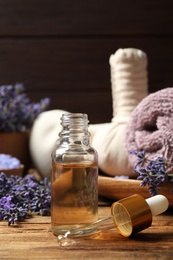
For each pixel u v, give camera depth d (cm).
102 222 37
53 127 62
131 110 52
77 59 76
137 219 36
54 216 38
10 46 76
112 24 76
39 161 62
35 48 76
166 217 42
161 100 42
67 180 37
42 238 37
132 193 43
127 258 33
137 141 44
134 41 76
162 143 42
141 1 75
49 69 76
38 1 75
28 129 68
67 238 36
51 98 76
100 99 77
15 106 66
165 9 75
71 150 38
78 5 75
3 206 42
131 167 48
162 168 39
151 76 76
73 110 76
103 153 49
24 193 45
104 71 76
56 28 76
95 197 38
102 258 33
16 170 55
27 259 32
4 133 64
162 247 34
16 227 40
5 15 75
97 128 57
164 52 76
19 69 76
